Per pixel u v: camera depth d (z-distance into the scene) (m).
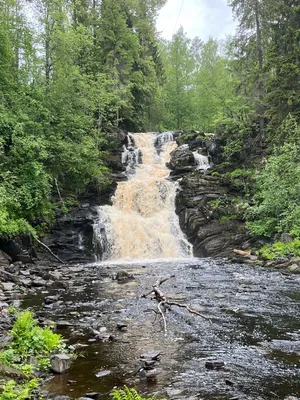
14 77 24.92
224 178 28.02
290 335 7.73
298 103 25.81
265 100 27.50
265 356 6.56
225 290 12.45
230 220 24.95
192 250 25.19
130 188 28.59
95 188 27.83
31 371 5.71
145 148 36.22
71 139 25.77
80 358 6.63
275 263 18.38
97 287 13.66
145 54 48.19
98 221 25.25
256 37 33.06
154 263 21.41
